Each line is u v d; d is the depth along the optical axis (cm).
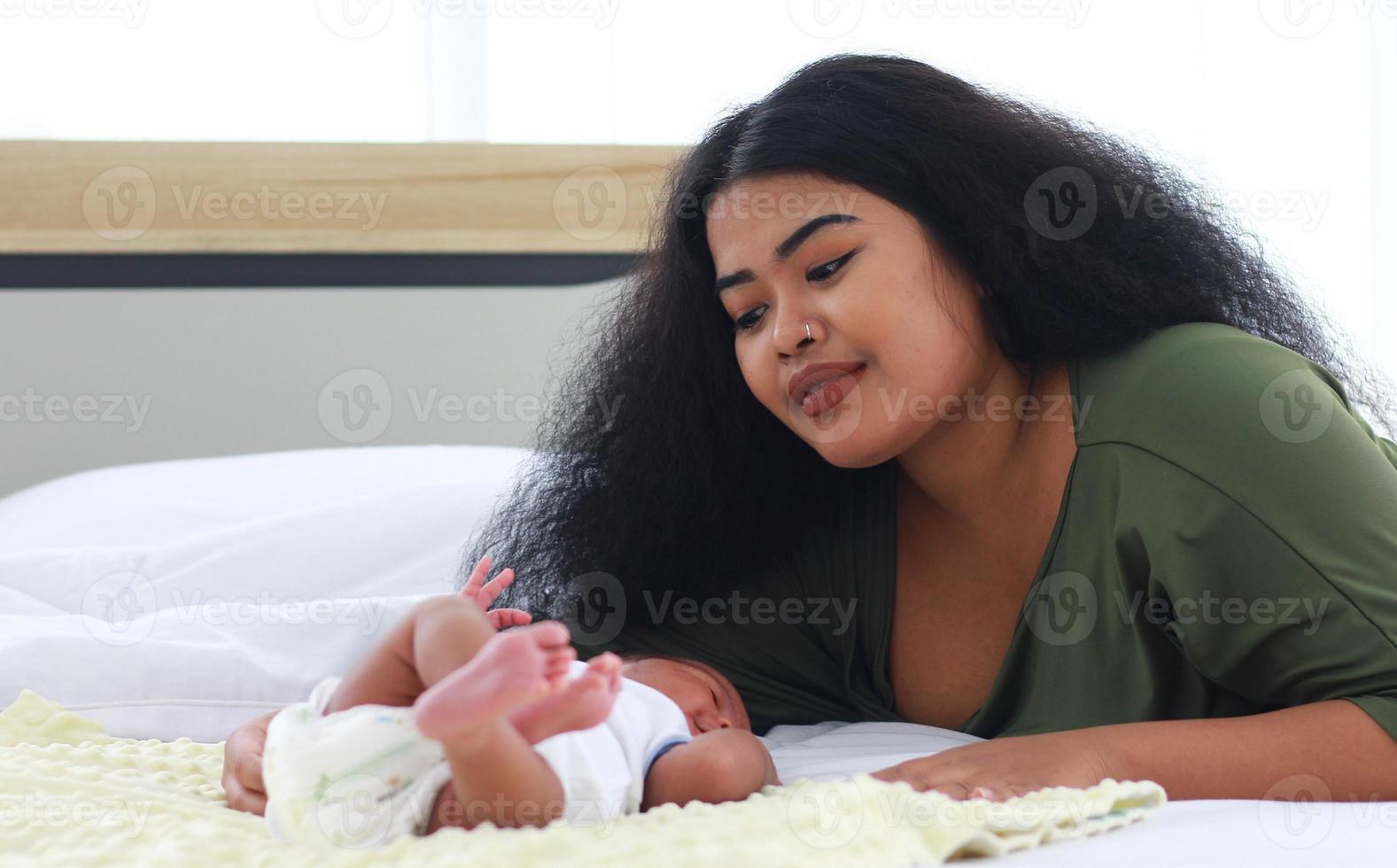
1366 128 262
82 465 247
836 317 110
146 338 247
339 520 175
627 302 144
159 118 249
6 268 243
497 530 150
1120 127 259
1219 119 262
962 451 121
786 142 112
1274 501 101
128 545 182
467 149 249
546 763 82
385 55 254
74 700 130
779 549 138
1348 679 100
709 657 136
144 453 248
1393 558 99
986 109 121
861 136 112
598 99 257
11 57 245
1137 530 108
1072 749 95
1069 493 115
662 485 137
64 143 242
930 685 131
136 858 81
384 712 83
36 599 163
